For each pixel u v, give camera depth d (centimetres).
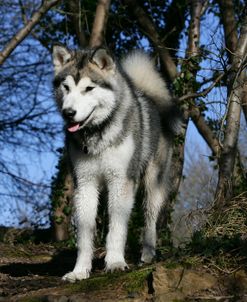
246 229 517
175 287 415
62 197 934
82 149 524
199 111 893
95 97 514
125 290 430
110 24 1109
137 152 552
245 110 818
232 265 435
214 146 970
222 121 657
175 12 1122
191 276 420
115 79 529
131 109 545
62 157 927
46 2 839
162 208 670
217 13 1046
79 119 502
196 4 930
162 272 420
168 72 977
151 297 413
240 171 849
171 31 1027
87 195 530
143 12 1003
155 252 627
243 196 589
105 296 423
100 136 520
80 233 522
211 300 399
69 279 495
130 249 809
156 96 655
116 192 530
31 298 438
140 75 650
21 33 840
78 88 513
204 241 464
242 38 742
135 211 849
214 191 750
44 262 691
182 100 777
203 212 560
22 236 969
